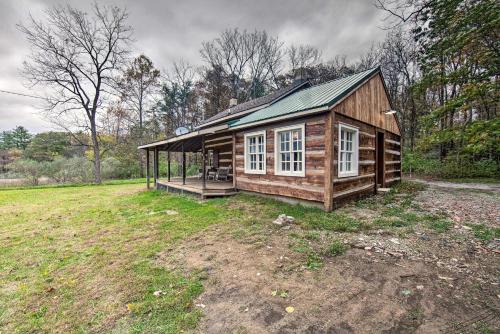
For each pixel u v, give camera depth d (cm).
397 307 213
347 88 640
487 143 980
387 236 394
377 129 837
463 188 939
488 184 1083
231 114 1223
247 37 2756
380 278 265
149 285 269
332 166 565
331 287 250
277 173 710
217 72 2775
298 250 349
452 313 203
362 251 339
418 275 268
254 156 822
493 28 859
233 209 634
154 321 208
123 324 206
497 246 338
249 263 316
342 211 568
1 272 317
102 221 580
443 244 353
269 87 2906
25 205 835
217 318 209
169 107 2777
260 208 630
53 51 1661
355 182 696
